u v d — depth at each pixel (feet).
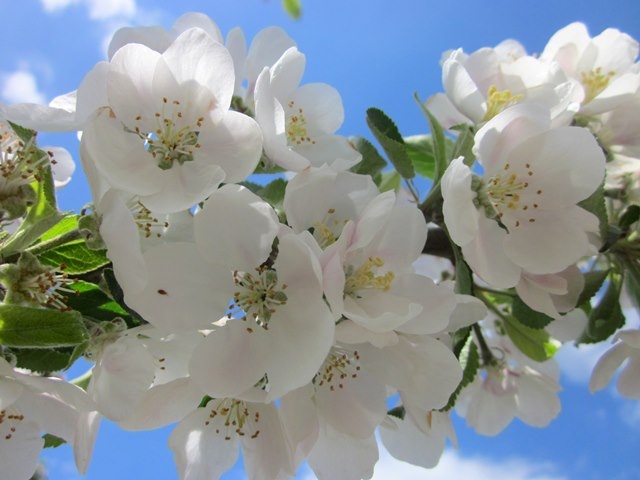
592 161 0.74
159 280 0.62
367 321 0.61
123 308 0.65
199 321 0.62
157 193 0.64
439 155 0.83
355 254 0.68
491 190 0.75
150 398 0.64
